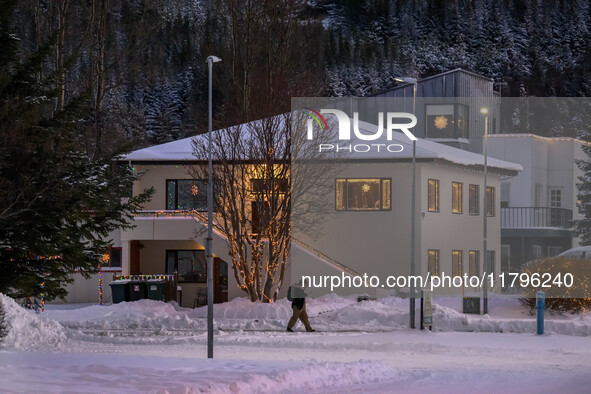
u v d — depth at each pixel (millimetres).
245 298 38219
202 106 115312
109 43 55531
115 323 32906
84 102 31828
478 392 14047
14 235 29516
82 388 12812
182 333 29469
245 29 52250
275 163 38844
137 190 44250
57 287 30875
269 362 17531
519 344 24953
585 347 24203
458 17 164875
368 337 27109
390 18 178250
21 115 29297
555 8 158250
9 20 31594
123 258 43000
